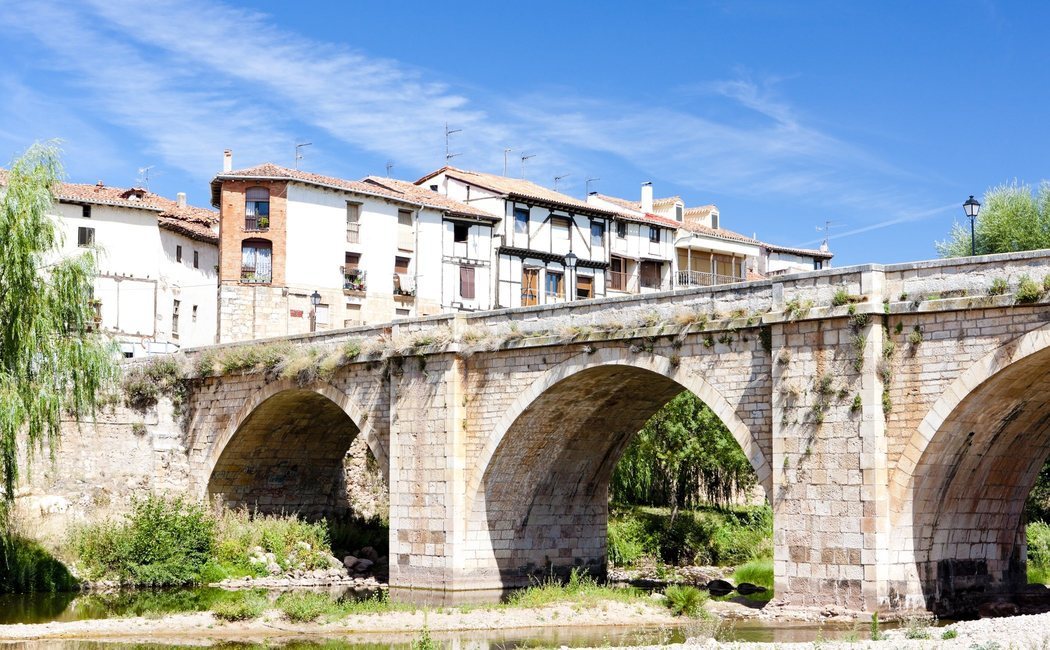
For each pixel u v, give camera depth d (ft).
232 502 206.18
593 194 312.91
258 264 257.34
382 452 171.94
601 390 156.76
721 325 134.82
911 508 120.37
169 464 204.64
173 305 275.18
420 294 271.28
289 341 192.24
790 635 114.11
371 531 211.41
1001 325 114.42
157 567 170.40
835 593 122.01
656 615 133.80
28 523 169.37
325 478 219.82
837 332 124.26
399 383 168.66
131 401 202.08
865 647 97.30
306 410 201.26
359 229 265.75
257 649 113.29
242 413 197.06
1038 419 126.00
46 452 188.96
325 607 133.90
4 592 156.25
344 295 261.85
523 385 155.53
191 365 205.87
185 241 283.38
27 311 130.41
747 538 211.61
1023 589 138.92
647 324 142.51
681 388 162.61
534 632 124.16
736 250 323.98
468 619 130.93
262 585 172.65
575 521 175.94
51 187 135.33
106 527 173.68
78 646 114.83
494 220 281.13
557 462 168.04
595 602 138.72
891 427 120.98
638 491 235.20
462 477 160.86
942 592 125.90
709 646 102.73
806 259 346.54
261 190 258.78
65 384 136.56
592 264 294.25
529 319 155.74
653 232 309.42
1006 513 136.36
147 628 125.39
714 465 231.71
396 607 136.67
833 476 123.13
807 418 125.49
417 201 272.92
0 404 125.70
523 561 167.63
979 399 117.19
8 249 128.77
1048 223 222.69
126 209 260.62
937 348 118.62
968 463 124.98
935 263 119.44
